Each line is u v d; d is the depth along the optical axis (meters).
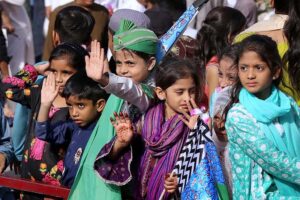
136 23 9.86
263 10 14.68
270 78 7.70
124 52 8.50
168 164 8.13
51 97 9.09
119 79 8.12
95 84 8.95
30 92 9.59
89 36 10.95
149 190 8.22
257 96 7.79
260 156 7.61
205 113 8.28
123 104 8.51
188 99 8.18
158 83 8.28
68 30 10.78
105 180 8.21
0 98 10.12
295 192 7.70
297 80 8.55
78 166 8.88
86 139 8.96
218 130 8.42
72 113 9.00
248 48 7.69
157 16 11.59
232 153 7.80
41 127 9.14
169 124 8.19
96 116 9.02
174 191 8.05
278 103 7.75
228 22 10.86
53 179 9.16
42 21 18.67
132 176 8.36
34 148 9.21
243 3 14.22
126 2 15.72
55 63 9.55
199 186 7.89
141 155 8.39
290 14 8.71
